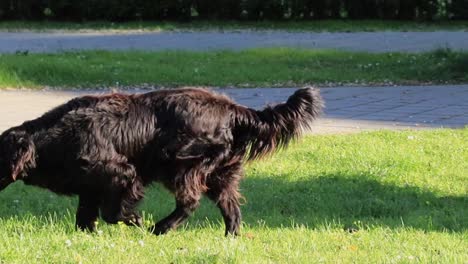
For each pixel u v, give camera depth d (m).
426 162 12.02
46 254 7.05
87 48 30.58
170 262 6.90
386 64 25.38
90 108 7.73
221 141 7.69
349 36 37.38
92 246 7.36
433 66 24.48
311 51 28.56
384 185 10.77
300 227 8.56
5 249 7.15
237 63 25.53
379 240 7.96
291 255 7.21
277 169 11.56
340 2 45.03
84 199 8.00
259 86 21.88
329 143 13.43
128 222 7.95
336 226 8.67
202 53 27.67
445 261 7.06
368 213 9.51
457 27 41.53
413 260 7.08
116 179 7.66
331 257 7.21
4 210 9.20
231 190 7.91
